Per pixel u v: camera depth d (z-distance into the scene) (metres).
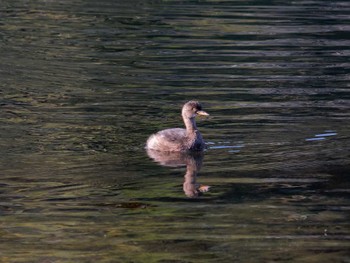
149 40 27.70
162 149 15.23
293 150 15.37
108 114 18.00
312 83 21.53
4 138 15.90
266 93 20.25
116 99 19.45
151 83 21.36
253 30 29.81
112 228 11.72
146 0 36.88
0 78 21.62
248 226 11.77
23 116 17.66
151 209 12.42
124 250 10.98
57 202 12.70
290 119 17.59
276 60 24.69
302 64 24.11
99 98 19.53
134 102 19.22
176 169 14.26
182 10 34.12
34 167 14.22
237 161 14.73
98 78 21.86
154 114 18.16
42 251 10.98
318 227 11.72
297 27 30.47
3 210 12.38
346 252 10.91
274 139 16.08
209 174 14.03
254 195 13.02
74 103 18.97
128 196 12.96
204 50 26.14
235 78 22.11
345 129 16.80
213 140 16.05
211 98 19.72
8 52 25.14
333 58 25.05
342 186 13.41
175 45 26.92
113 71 22.81
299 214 12.17
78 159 14.71
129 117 17.84
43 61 23.97
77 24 30.39
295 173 14.04
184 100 19.50
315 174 13.99
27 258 10.76
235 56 25.25
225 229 11.66
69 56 24.81
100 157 14.84
